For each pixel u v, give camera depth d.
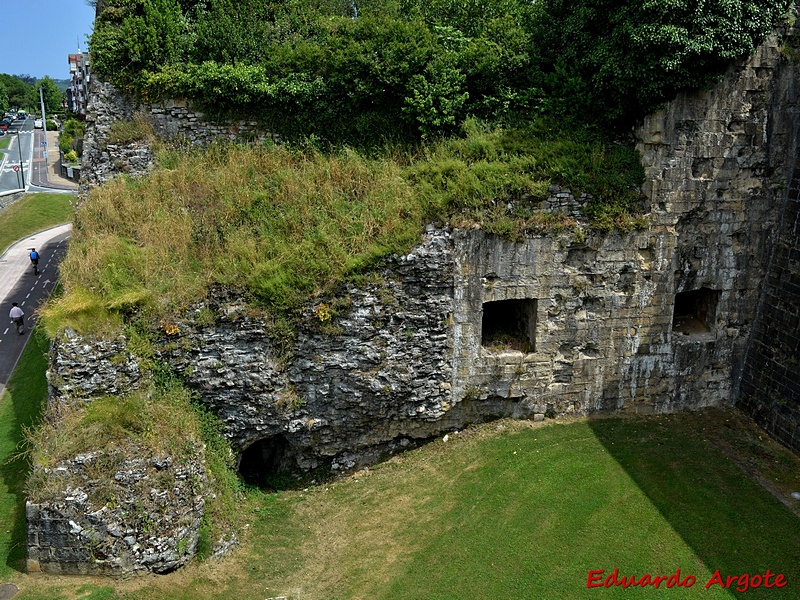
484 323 16.81
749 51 14.40
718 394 16.67
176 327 13.45
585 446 15.15
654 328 15.87
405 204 14.73
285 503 14.49
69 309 12.89
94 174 18.19
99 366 12.82
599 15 15.72
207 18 19.45
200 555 12.48
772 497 13.52
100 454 11.91
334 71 17.23
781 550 12.16
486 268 14.74
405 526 13.40
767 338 15.84
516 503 13.59
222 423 13.99
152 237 14.82
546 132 16.02
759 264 16.06
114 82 18.02
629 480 14.03
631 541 12.45
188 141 17.95
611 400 16.22
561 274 15.13
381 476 15.03
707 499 13.46
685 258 15.66
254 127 17.89
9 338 23.09
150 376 13.41
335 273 13.94
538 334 15.42
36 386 18.66
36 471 11.94
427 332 14.66
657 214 15.18
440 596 11.62
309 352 14.04
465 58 16.84
